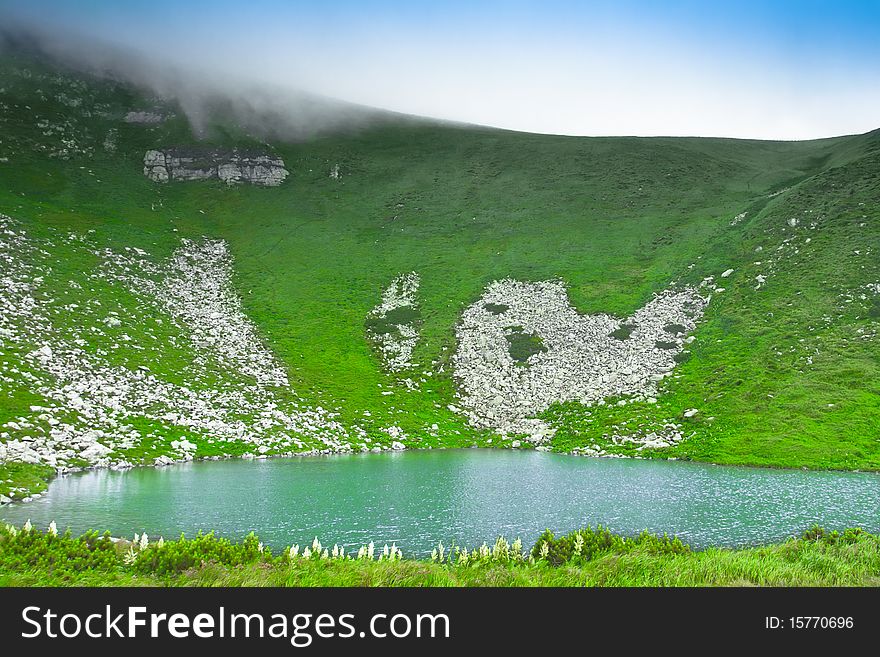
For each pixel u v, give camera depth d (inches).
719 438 2169.0
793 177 5610.2
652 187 5521.7
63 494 1279.5
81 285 2923.2
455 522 1165.1
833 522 1190.3
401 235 4795.8
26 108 5516.7
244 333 3132.4
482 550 820.0
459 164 6491.1
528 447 2353.6
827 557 800.9
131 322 2746.1
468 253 4419.3
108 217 4180.6
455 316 3506.4
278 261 4232.3
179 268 3767.2
